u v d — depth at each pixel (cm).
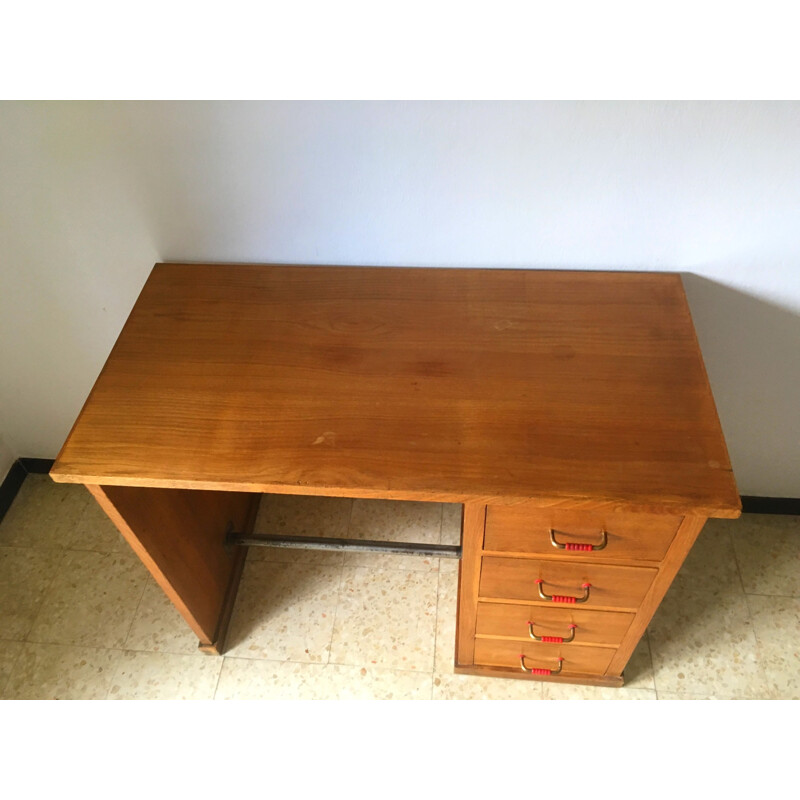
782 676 147
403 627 159
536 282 122
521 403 102
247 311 119
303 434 100
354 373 108
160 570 123
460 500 92
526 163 108
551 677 146
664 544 101
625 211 114
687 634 154
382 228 121
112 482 97
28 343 153
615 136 103
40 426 177
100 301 142
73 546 176
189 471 96
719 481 91
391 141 107
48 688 152
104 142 112
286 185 116
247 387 106
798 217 111
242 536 153
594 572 110
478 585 117
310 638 158
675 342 110
